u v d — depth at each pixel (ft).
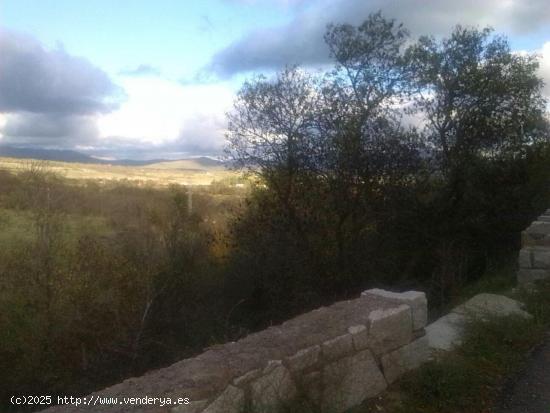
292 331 15.06
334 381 14.21
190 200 51.80
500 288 30.99
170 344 31.91
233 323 37.22
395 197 47.42
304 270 42.29
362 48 48.80
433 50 53.47
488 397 16.33
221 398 12.02
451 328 21.47
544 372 18.01
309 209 47.14
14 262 31.42
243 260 41.39
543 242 30.78
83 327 30.37
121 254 35.55
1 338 27.81
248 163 49.75
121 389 12.21
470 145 54.54
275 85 48.60
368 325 15.56
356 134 46.21
